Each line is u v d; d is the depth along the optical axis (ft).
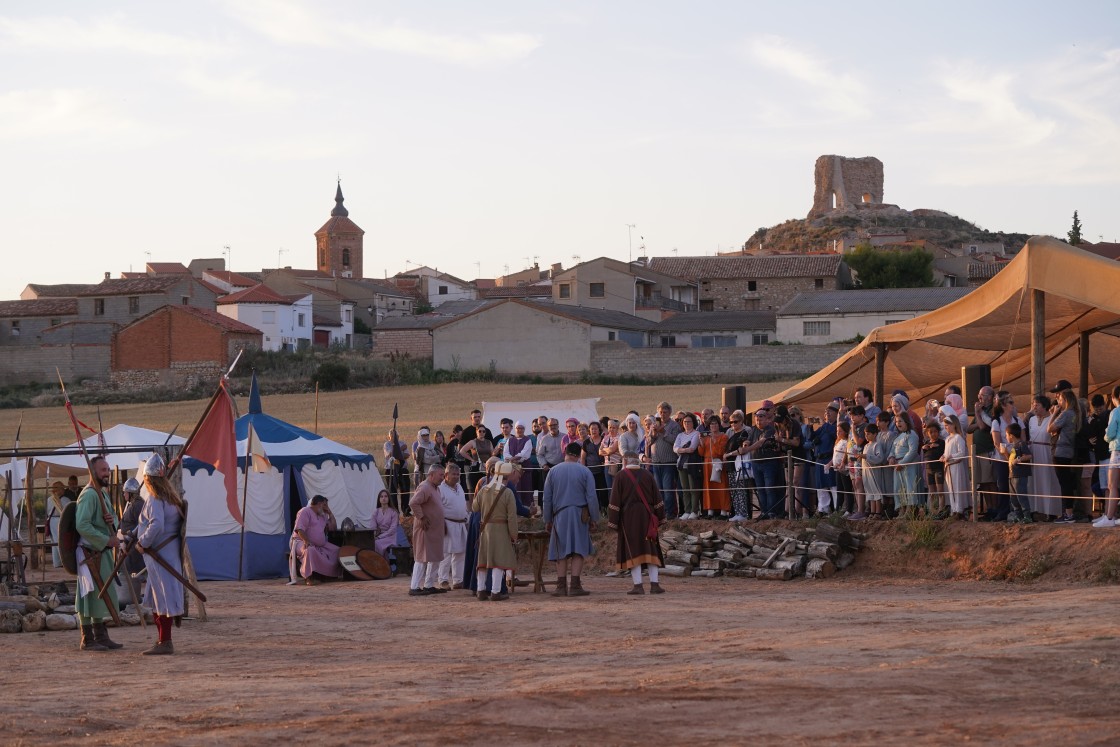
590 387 212.43
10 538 61.26
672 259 341.82
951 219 557.33
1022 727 21.88
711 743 21.93
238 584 74.28
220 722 26.14
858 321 252.83
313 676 32.45
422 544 58.39
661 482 68.59
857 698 25.02
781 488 62.08
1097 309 65.87
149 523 38.70
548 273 445.37
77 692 30.83
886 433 57.98
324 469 83.76
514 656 35.04
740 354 223.51
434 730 23.95
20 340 307.58
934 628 35.50
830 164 563.89
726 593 52.16
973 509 54.49
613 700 26.04
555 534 54.24
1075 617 35.27
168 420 189.06
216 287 344.08
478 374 233.35
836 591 50.88
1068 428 51.57
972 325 68.18
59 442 160.66
